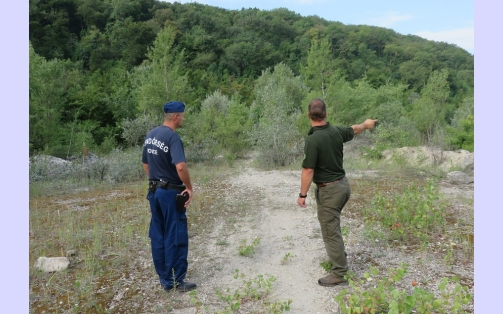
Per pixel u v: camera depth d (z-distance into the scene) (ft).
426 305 10.21
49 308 12.31
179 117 13.58
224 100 107.14
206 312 11.98
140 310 12.17
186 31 269.44
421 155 41.83
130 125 69.87
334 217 13.26
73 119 95.45
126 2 262.67
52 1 231.50
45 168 39.19
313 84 68.80
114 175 37.73
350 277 13.23
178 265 13.30
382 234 17.24
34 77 61.05
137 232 19.51
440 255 15.46
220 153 63.31
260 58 246.88
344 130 13.56
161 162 13.29
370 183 30.14
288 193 28.58
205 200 26.73
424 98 68.74
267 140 53.78
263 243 17.99
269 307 12.16
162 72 59.00
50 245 17.94
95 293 13.24
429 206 18.99
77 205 26.53
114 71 148.46
